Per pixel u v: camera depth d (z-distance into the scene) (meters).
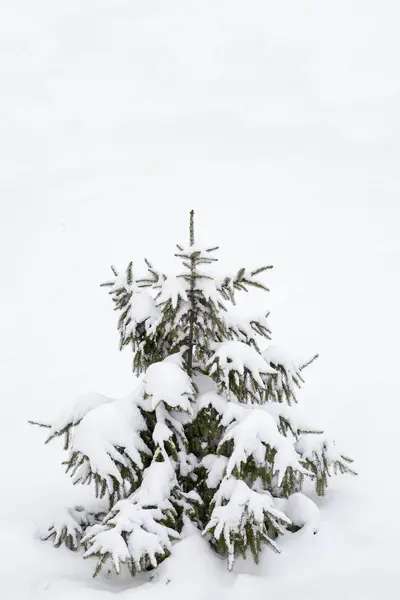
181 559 3.95
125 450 3.96
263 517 3.62
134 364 4.77
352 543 4.36
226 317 4.64
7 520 5.25
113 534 3.48
